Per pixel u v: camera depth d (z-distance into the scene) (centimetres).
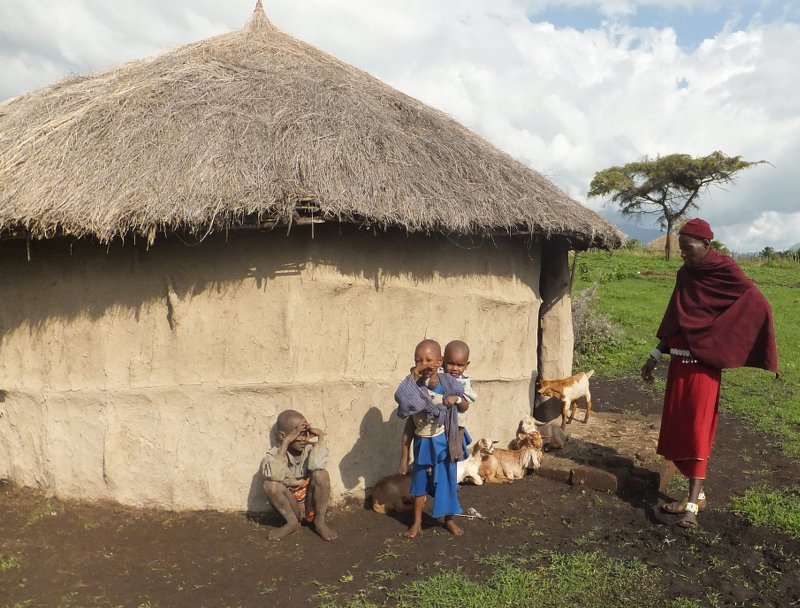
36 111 547
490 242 575
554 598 370
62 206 432
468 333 565
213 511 490
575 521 477
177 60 589
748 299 465
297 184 455
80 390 493
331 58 664
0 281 508
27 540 448
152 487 490
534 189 578
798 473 591
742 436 716
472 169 552
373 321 513
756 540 446
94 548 438
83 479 498
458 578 391
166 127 491
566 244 697
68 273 491
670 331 489
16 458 517
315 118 522
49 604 372
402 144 531
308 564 416
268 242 478
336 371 502
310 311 488
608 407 856
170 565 416
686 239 476
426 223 473
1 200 444
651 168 3797
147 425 488
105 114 505
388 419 523
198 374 484
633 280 2367
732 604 369
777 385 955
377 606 364
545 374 715
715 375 474
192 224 430
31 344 505
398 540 448
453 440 445
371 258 507
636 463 573
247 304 481
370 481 517
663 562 414
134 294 482
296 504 458
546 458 586
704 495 507
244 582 395
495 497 522
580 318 1224
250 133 493
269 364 486
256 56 613
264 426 489
